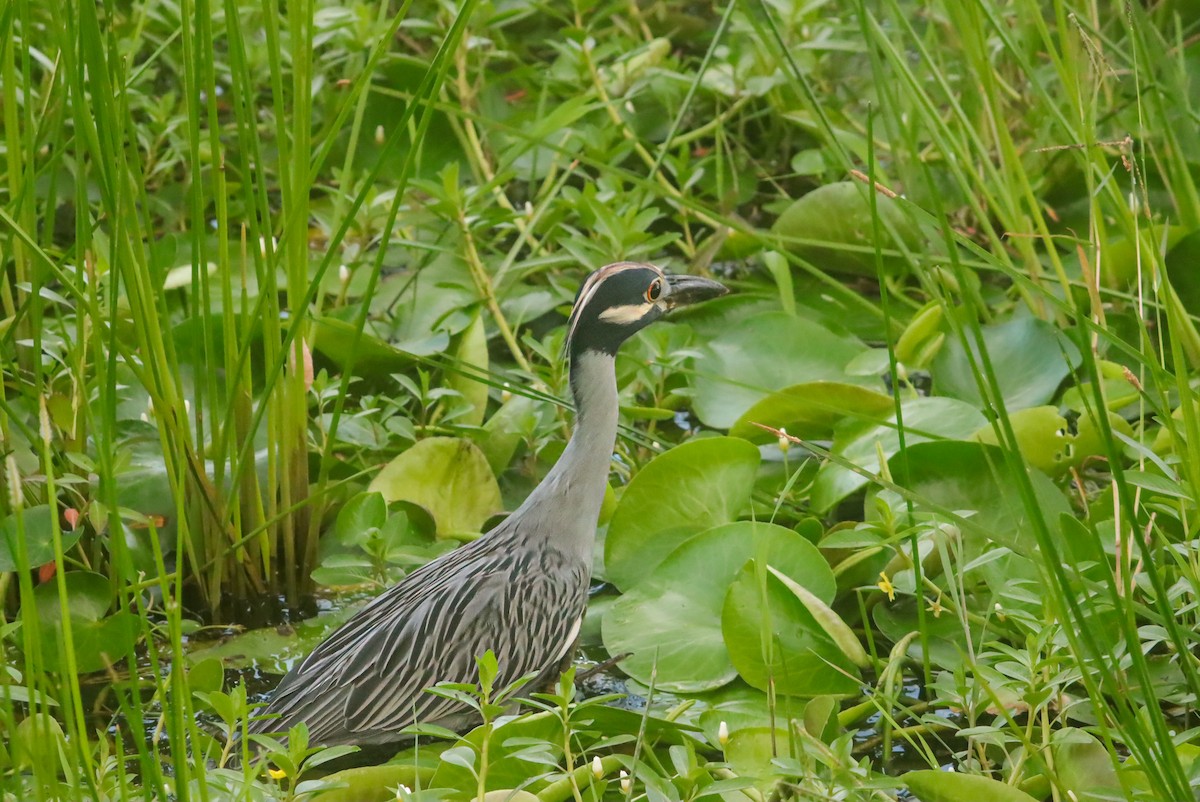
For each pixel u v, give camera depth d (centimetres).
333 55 1709
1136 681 930
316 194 1680
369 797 861
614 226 1363
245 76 984
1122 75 1614
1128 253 1337
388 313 1427
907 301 1414
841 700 982
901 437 909
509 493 1238
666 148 1477
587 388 1019
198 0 959
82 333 974
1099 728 805
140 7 1620
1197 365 1253
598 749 934
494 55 1756
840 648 977
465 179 1666
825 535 1143
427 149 1675
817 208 1497
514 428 1251
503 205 1558
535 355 1403
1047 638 853
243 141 993
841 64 1795
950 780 819
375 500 1099
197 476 1070
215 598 1102
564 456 1032
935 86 1681
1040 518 738
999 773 905
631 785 810
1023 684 855
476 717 1007
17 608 1059
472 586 995
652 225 1680
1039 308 1356
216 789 823
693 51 1961
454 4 1639
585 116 1717
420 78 1680
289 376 1080
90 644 998
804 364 1312
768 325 1340
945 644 1007
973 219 1565
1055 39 1653
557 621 1016
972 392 1268
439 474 1169
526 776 866
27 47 974
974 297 1369
